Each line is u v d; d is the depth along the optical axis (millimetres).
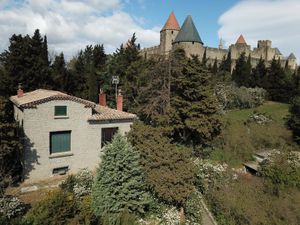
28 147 19438
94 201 15867
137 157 17125
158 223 16750
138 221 16047
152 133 19781
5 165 18938
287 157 26875
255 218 19578
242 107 47594
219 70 56594
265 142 34406
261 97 50750
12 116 22078
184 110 26984
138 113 31828
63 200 12289
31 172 19703
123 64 42875
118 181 16266
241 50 73562
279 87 53812
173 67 30359
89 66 47625
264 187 23609
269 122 39312
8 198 15711
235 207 20422
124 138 18031
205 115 27188
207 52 65688
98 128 22484
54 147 20812
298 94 49812
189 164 18547
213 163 27188
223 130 33125
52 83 39438
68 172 21344
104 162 16766
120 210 15711
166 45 67062
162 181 17125
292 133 34656
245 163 30141
